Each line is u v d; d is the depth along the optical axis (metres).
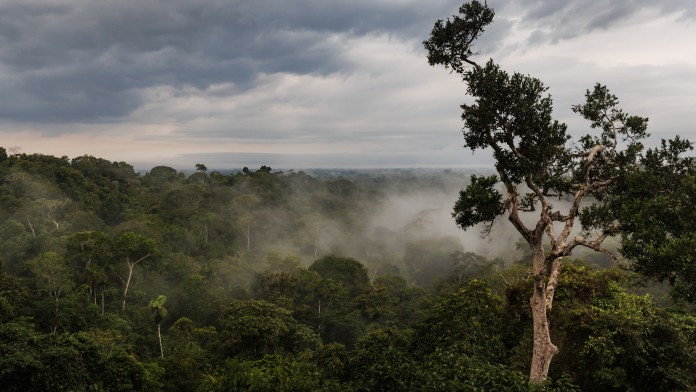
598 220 10.80
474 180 11.90
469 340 13.73
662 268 8.91
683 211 9.28
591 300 14.34
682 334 12.89
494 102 11.09
